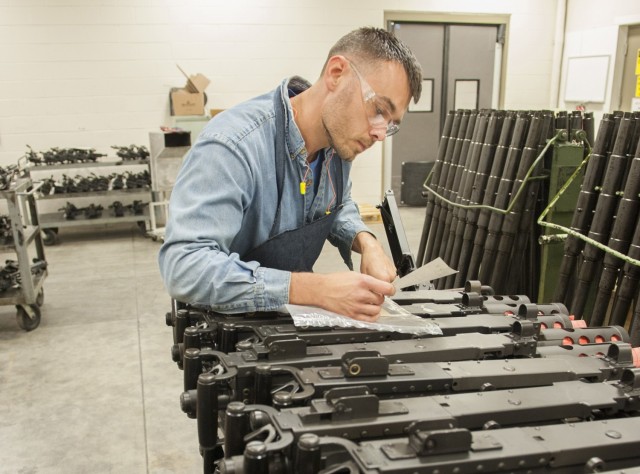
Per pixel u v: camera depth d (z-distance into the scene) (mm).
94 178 4805
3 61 4793
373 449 636
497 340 966
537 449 656
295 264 1164
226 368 818
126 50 5023
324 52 5465
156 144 4469
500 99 6152
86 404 2322
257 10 5219
